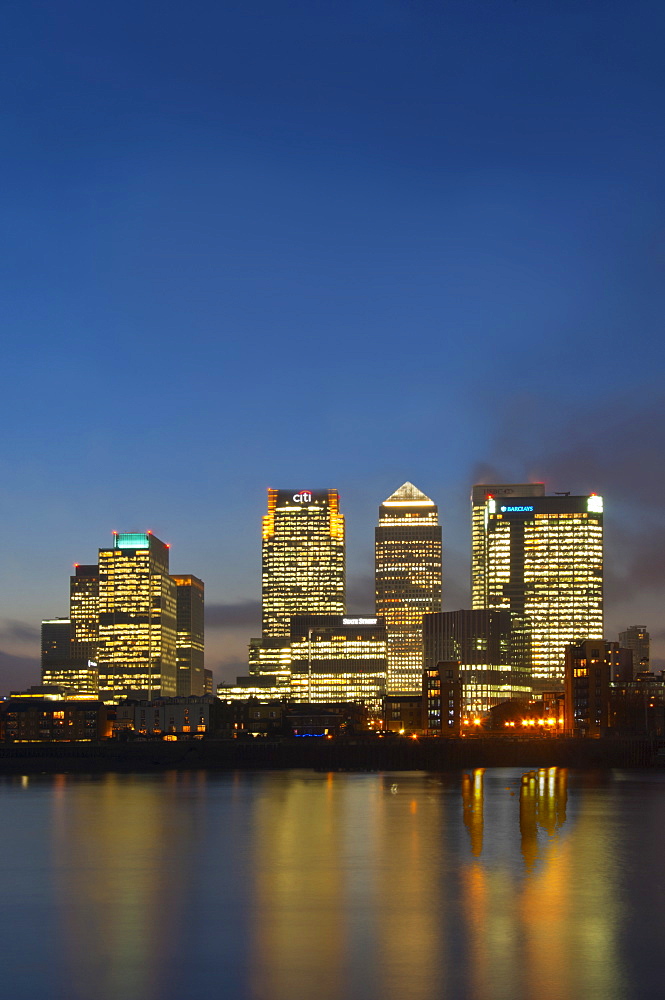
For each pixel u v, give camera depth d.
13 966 93.62
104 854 162.12
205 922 110.44
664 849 163.00
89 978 89.75
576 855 156.50
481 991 85.06
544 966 91.81
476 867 145.25
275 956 96.19
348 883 133.00
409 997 83.75
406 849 164.50
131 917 113.31
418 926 107.25
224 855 160.00
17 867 149.38
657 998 83.12
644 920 109.25
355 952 97.25
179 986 87.38
